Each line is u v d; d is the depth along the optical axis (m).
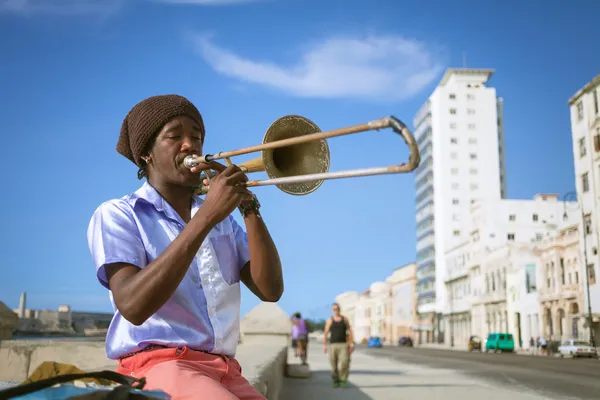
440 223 101.00
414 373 15.92
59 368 1.64
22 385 1.43
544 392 11.20
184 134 2.10
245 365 5.96
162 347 1.94
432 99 108.31
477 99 103.94
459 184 101.81
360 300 139.50
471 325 72.31
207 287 2.04
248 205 2.14
